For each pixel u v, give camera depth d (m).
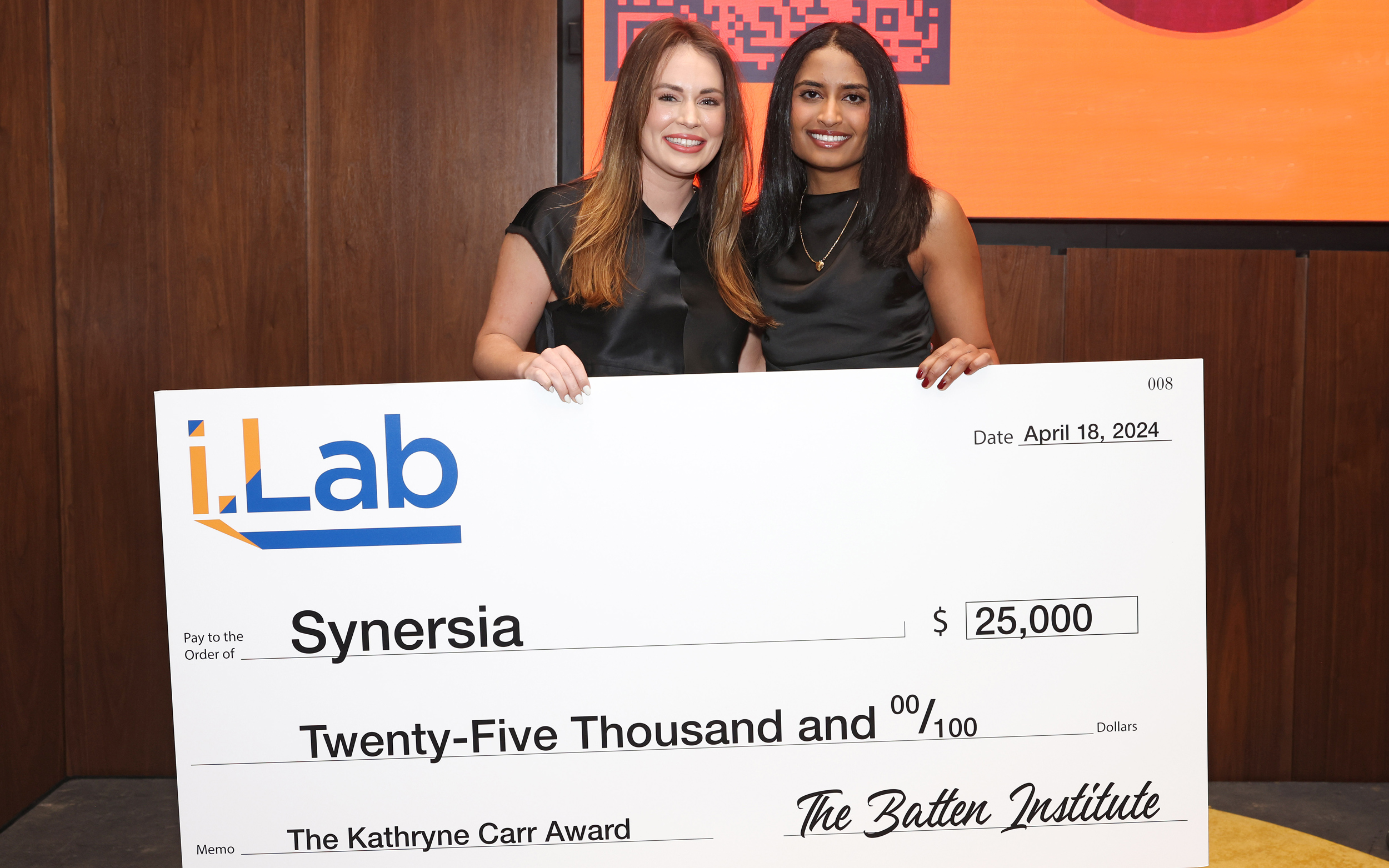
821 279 1.50
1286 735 2.48
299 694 0.99
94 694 2.45
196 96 2.30
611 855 1.02
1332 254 2.37
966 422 1.02
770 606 1.02
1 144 2.21
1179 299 2.37
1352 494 2.43
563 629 1.01
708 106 1.41
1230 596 2.45
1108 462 1.03
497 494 1.00
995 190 2.33
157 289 2.35
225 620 0.99
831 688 1.02
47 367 2.35
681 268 1.48
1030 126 2.31
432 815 1.01
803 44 1.53
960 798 1.03
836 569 1.02
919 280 1.56
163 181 2.33
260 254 2.34
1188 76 2.30
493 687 1.01
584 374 1.01
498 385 1.00
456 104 2.30
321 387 0.99
